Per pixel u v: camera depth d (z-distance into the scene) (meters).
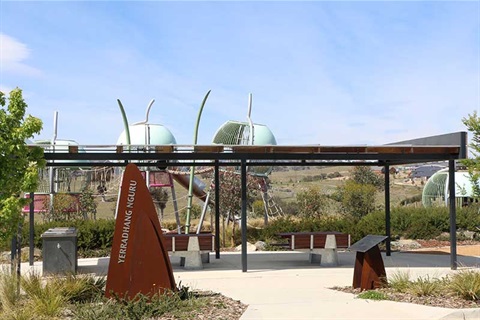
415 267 14.34
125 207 9.28
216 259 16.61
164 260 9.38
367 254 10.55
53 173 26.72
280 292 10.64
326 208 31.12
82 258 17.20
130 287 9.12
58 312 8.16
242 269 13.66
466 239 22.12
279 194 57.00
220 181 23.83
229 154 13.27
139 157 12.98
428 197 35.94
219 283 11.88
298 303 9.35
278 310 8.73
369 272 10.50
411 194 56.72
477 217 23.06
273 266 14.85
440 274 12.67
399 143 15.82
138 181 9.37
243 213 13.62
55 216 25.55
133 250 9.21
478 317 8.34
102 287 9.76
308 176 88.06
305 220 22.48
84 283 9.45
